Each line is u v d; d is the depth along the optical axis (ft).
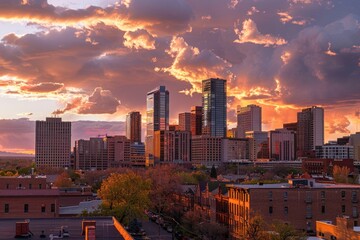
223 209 483.92
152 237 467.93
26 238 196.34
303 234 309.83
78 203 476.54
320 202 410.52
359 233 287.48
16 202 352.08
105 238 193.98
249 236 329.11
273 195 405.80
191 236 475.72
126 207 383.86
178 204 620.08
